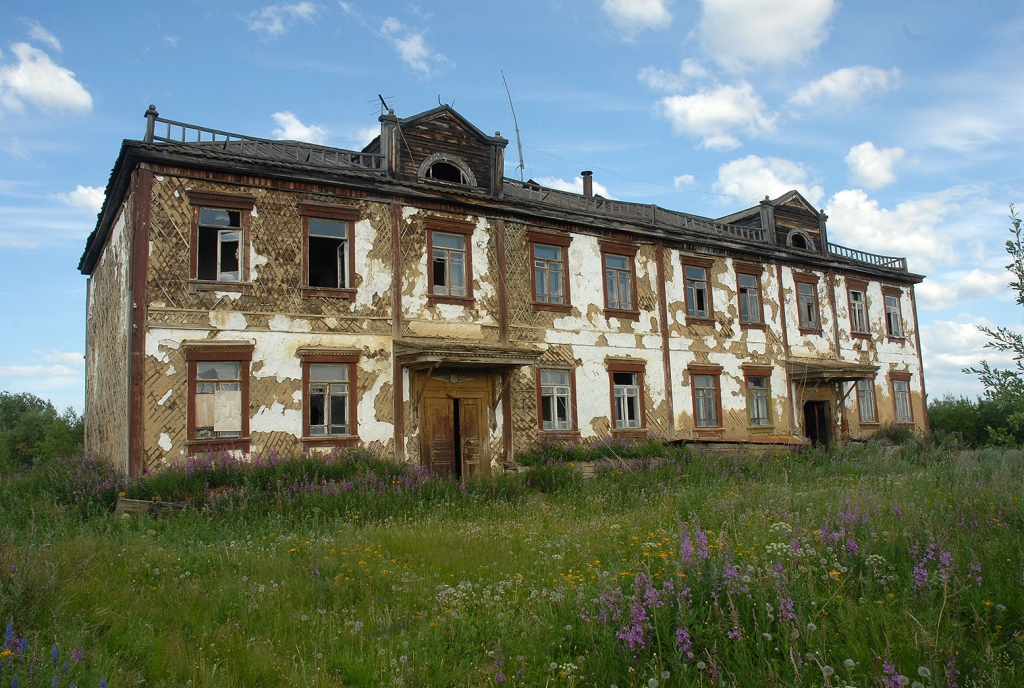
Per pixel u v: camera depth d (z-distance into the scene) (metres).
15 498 13.84
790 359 28.42
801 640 5.72
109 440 19.33
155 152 16.34
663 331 24.81
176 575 8.84
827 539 7.93
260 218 17.70
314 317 18.08
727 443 23.55
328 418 18.00
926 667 5.08
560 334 22.28
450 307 20.23
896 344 33.66
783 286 29.05
